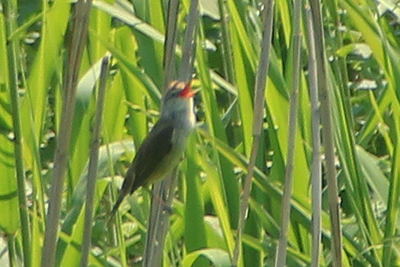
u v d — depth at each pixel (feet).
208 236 30.45
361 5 34.30
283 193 26.25
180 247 34.30
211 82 29.71
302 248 30.71
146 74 31.01
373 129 34.99
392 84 30.22
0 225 28.66
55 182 25.58
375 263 28.84
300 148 30.17
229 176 29.73
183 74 28.58
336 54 32.12
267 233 33.22
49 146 37.22
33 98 29.71
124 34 33.45
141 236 31.53
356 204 29.12
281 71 30.83
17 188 27.50
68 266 28.58
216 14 32.68
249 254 29.63
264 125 34.99
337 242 26.21
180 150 28.76
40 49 29.32
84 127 30.25
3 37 29.30
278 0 31.27
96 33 29.53
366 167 30.91
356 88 40.40
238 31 29.89
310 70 26.40
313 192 26.03
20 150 27.14
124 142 32.78
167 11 29.78
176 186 31.01
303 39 31.27
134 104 31.45
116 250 30.27
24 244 27.37
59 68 30.37
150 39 31.14
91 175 26.45
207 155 30.91
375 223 29.58
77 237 28.50
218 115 29.55
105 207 34.45
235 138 34.73
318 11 26.00
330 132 26.16
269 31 25.63
